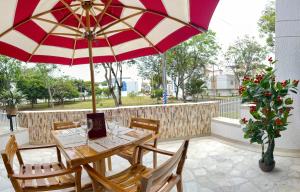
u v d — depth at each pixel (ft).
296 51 11.94
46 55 9.90
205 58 50.75
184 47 47.88
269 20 45.44
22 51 8.94
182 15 7.11
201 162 11.85
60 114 16.28
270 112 9.89
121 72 43.19
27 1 6.96
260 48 54.39
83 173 10.88
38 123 16.39
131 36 9.64
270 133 9.89
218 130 17.02
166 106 16.93
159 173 4.51
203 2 5.98
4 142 14.55
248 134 10.59
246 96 10.35
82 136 7.95
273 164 10.23
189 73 52.06
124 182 6.46
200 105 17.61
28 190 6.28
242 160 11.90
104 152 6.28
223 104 17.88
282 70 12.29
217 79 71.67
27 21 7.78
